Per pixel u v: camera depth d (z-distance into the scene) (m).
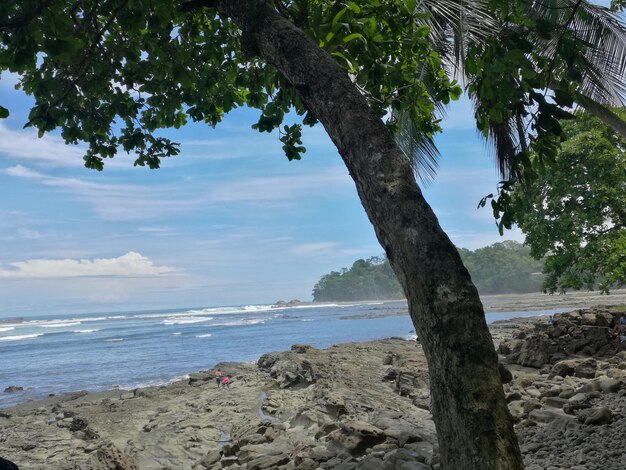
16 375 27.14
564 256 16.98
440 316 2.26
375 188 2.65
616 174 16.34
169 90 7.20
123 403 14.23
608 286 17.25
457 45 9.37
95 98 6.89
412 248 2.42
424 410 10.13
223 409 12.32
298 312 120.06
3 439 11.43
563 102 3.80
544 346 13.12
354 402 10.66
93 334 66.88
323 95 3.09
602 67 10.62
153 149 7.42
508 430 2.07
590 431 5.80
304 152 7.02
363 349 18.55
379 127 2.85
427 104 6.33
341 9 4.33
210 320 96.00
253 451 8.00
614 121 12.34
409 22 5.23
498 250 176.50
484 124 4.23
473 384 2.12
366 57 4.77
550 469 4.85
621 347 12.70
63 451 10.34
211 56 6.96
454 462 2.10
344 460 6.50
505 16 4.11
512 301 99.19
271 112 6.92
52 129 6.51
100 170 7.29
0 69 5.79
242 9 3.79
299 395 12.73
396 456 5.84
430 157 11.36
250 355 30.84
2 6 3.94
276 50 3.47
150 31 5.96
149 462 9.18
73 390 20.78
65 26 4.13
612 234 16.81
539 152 3.98
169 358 31.50
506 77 3.86
